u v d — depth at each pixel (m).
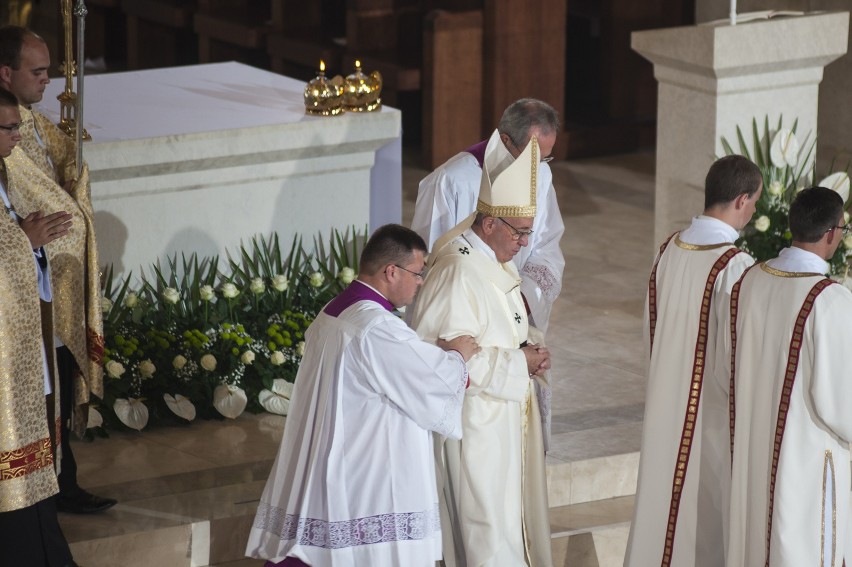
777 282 16.58
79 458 20.69
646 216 35.47
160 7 48.88
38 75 17.69
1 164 16.36
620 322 28.05
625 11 41.62
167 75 27.12
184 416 21.64
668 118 25.95
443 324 16.77
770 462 16.72
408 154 41.50
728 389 17.48
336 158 23.67
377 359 15.97
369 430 16.17
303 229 23.83
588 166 40.53
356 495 16.22
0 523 16.47
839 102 34.50
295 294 23.66
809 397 16.41
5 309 15.95
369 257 16.36
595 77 46.50
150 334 22.06
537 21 39.12
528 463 17.95
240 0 48.03
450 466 17.42
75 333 18.36
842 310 16.09
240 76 27.09
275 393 22.53
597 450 21.53
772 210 24.78
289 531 16.48
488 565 17.14
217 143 22.36
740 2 34.97
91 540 18.16
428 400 16.02
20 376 16.17
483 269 16.94
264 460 20.73
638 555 18.33
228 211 23.12
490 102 39.19
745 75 24.75
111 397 21.42
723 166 17.50
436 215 19.61
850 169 33.75
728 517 17.75
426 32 38.25
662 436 17.98
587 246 33.12
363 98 23.66
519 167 16.66
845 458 16.81
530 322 19.75
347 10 40.72
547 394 18.50
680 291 17.66
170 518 18.88
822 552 16.69
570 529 20.16
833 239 16.61
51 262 18.09
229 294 22.64
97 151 21.44
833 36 24.94
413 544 16.30
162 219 22.64
